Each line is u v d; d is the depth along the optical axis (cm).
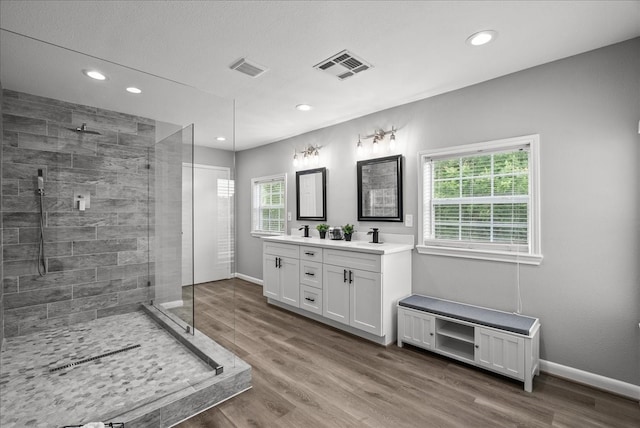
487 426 171
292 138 442
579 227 212
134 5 160
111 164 224
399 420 177
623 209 196
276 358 253
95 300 220
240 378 207
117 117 224
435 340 249
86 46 200
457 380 219
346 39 196
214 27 182
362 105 317
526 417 178
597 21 175
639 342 192
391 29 185
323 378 223
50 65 185
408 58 220
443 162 287
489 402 192
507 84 243
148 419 167
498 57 217
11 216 188
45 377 182
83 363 197
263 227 501
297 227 437
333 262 311
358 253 287
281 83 263
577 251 213
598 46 202
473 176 267
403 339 269
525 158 240
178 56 216
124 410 168
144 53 212
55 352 199
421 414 182
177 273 251
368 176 338
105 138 220
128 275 235
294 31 187
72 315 210
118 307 229
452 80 256
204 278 299
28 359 189
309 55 216
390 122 322
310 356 257
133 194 233
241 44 201
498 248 252
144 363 219
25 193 192
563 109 217
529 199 234
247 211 528
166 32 186
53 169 201
